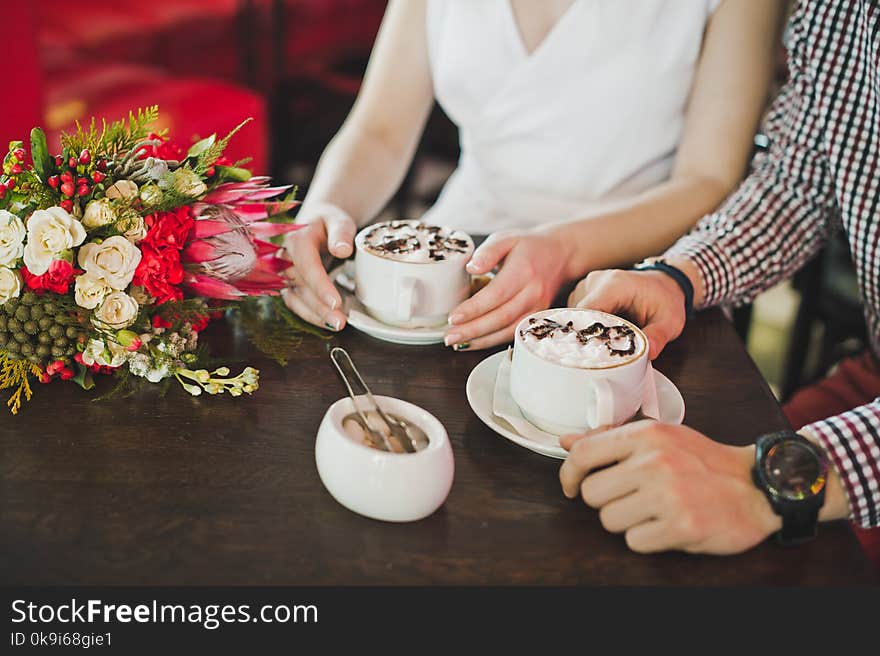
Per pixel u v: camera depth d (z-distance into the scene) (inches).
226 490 35.0
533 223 60.7
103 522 33.6
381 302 42.4
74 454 36.2
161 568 32.2
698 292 46.4
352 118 59.9
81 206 38.6
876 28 45.9
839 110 48.1
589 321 38.4
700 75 55.1
